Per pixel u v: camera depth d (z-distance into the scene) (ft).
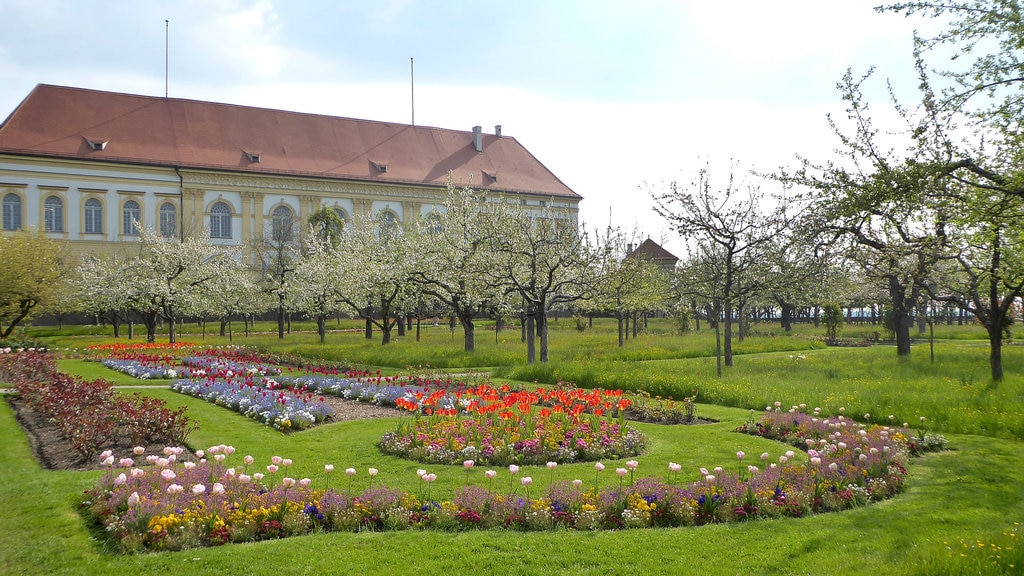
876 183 48.11
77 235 207.62
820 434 39.91
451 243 113.39
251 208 233.76
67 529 24.45
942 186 45.37
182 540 23.34
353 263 136.87
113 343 117.70
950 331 160.15
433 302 129.90
